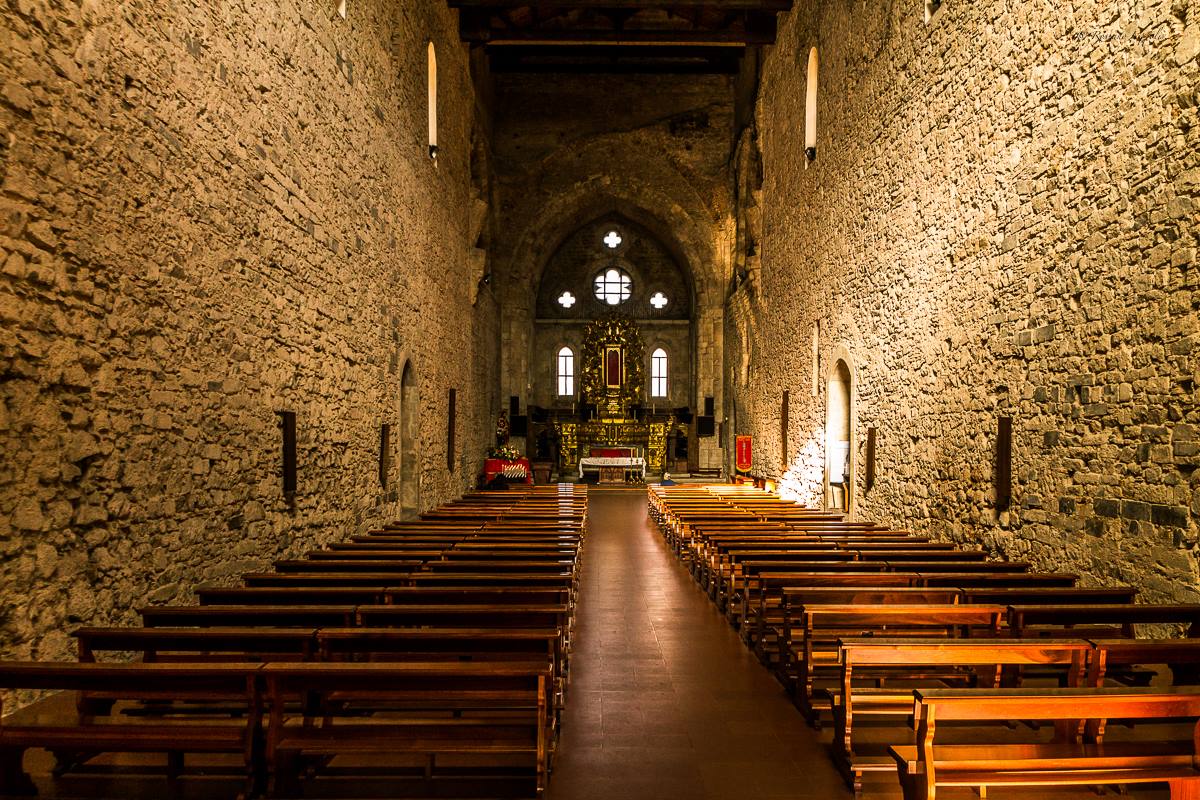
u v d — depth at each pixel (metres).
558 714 4.20
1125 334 5.48
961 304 7.94
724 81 23.81
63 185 4.25
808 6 13.90
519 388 24.86
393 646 3.59
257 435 6.49
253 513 6.41
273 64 6.80
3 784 3.17
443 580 5.20
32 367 4.04
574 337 27.89
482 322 20.28
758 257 19.42
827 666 4.56
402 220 11.24
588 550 11.19
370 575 5.31
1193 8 4.88
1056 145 6.32
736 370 21.94
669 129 23.83
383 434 10.21
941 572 6.09
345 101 8.68
